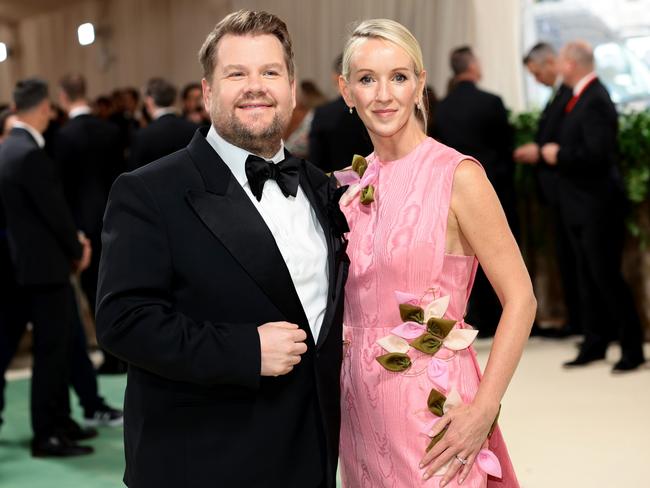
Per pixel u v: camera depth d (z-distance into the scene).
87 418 4.35
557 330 5.61
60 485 3.51
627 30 6.43
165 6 10.84
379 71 1.91
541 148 5.13
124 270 1.65
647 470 3.34
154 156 4.64
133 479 1.72
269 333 1.65
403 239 1.90
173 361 1.60
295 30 8.96
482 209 1.87
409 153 1.99
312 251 1.83
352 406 1.99
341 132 5.00
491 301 5.71
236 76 1.75
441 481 1.83
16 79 14.31
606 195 4.74
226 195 1.75
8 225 3.87
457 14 7.20
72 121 5.39
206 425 1.70
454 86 5.56
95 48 12.21
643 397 4.26
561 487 3.20
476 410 1.81
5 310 3.99
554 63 5.31
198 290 1.70
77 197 5.37
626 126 5.27
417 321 1.89
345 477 2.05
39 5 12.86
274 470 1.71
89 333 6.28
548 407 4.17
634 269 5.50
